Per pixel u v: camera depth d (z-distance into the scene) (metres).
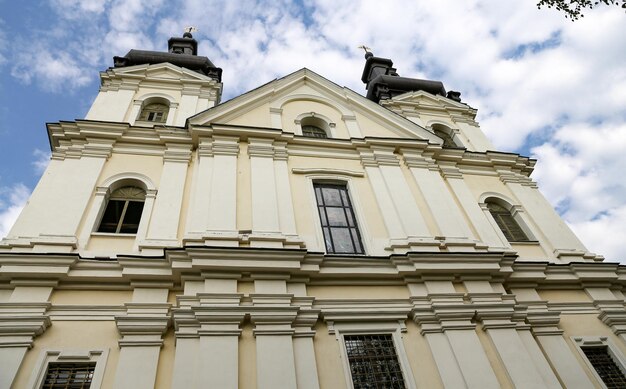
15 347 8.84
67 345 9.20
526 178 18.05
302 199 13.51
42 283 9.90
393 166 15.48
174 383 8.65
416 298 11.22
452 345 10.38
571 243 15.17
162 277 10.37
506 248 14.15
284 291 10.50
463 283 11.90
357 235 13.16
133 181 13.40
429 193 14.80
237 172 13.70
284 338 9.63
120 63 19.89
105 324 9.69
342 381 9.45
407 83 23.83
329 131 17.11
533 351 10.90
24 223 11.25
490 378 9.88
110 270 10.38
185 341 9.31
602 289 13.41
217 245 11.25
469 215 14.91
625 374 11.35
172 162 14.00
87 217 11.92
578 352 11.55
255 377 9.02
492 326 10.95
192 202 12.75
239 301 10.05
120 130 14.62
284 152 14.86
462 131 20.62
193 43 25.48
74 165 13.29
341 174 14.75
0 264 9.82
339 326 10.41
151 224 11.89
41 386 8.60
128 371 8.82
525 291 12.71
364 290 11.37
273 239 11.64
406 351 10.27
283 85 18.39
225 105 16.34
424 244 12.64
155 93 17.97
